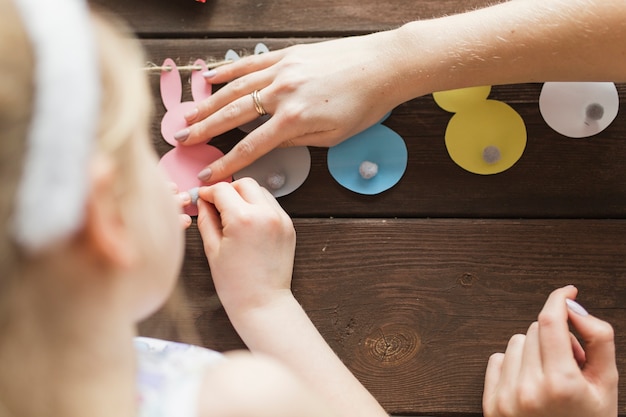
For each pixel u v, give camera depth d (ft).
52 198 1.07
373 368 2.68
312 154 2.80
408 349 2.69
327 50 2.72
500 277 2.72
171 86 2.83
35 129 1.08
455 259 2.73
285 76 2.68
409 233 2.75
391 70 2.64
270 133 2.66
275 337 2.48
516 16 2.59
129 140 1.28
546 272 2.72
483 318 2.70
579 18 2.51
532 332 2.52
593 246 2.73
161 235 1.51
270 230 2.54
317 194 2.78
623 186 2.78
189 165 2.77
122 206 1.28
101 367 1.35
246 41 2.89
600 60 2.54
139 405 1.63
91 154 1.13
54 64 1.09
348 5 2.91
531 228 2.75
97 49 1.23
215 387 1.61
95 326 1.31
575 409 2.37
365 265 2.73
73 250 1.21
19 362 1.23
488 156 2.77
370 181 2.79
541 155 2.80
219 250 2.55
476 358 2.68
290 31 2.90
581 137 2.81
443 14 2.92
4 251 1.11
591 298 2.72
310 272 2.72
